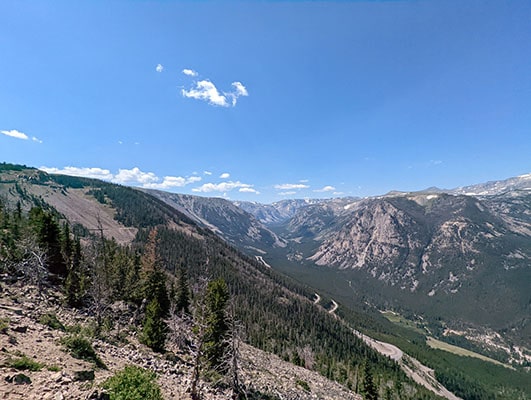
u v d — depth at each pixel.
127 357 28.56
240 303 167.75
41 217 57.31
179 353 41.59
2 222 63.44
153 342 37.34
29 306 31.28
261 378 45.66
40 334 23.59
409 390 140.88
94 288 42.69
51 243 55.19
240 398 31.42
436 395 147.12
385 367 163.00
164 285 57.72
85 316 38.91
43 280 44.75
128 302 57.72
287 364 77.75
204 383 30.91
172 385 26.05
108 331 36.09
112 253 85.44
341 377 112.12
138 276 76.69
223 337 34.22
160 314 40.28
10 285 38.25
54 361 19.11
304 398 45.00
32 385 14.98
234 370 30.64
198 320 31.28
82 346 22.88
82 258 64.12
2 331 21.05
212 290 37.22
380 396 108.81
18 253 48.12
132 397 15.84
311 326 184.38
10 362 16.47
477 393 182.12
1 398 13.18
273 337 139.75
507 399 181.75
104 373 20.92
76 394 14.84
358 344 187.88
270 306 190.50
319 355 137.38
